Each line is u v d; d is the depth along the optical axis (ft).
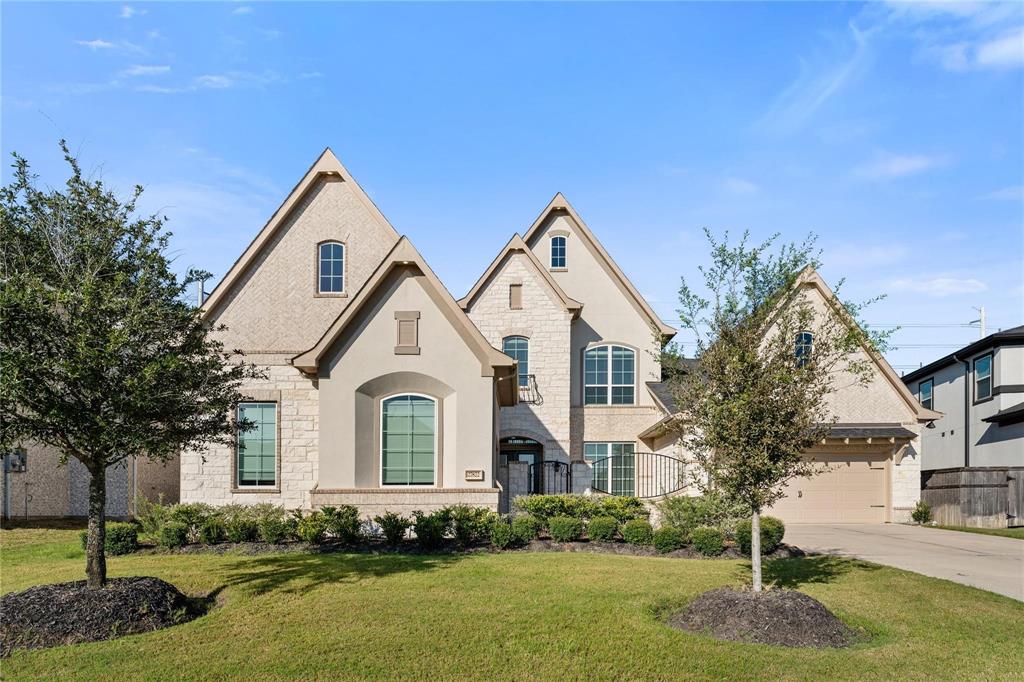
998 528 75.66
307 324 68.18
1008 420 90.07
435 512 53.42
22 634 31.17
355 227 69.56
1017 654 30.40
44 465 76.79
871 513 79.46
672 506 56.08
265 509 57.62
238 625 33.04
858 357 80.23
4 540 59.93
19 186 34.76
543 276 86.99
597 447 90.43
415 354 58.29
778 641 31.65
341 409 57.47
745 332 36.06
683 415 38.65
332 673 27.63
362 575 42.50
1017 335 90.33
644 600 37.22
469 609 35.29
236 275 68.18
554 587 39.73
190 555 49.78
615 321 92.22
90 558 35.09
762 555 51.85
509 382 63.26
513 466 68.64
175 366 33.86
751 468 35.06
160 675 27.45
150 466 84.69
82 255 35.17
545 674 27.61
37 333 32.71
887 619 35.24
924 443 115.85
